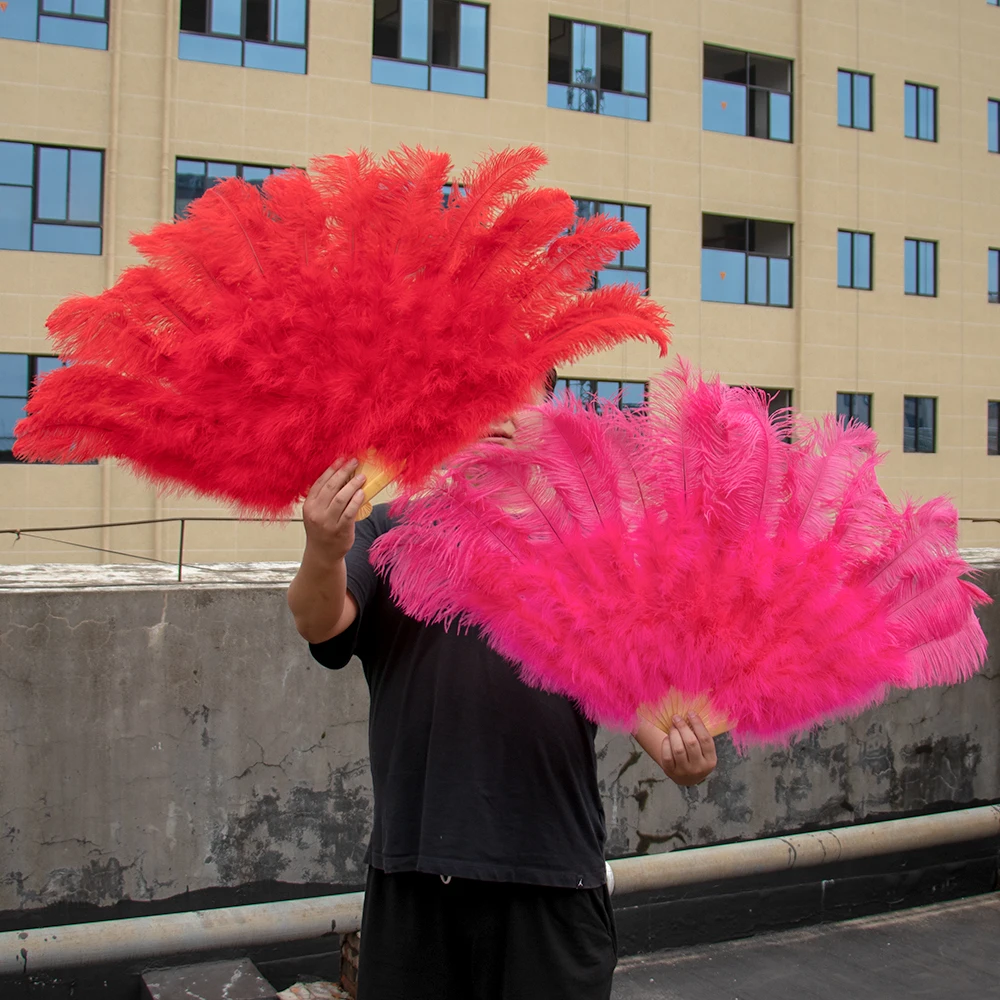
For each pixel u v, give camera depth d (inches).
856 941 147.0
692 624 63.1
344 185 63.3
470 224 62.5
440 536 63.0
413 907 65.8
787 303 695.1
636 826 142.6
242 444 58.6
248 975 116.2
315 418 57.6
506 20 609.6
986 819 161.3
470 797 64.7
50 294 532.1
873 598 66.9
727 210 670.5
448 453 59.7
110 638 118.3
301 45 567.8
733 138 671.8
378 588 70.4
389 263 59.9
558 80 630.5
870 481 69.6
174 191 544.7
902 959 141.2
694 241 659.4
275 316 57.9
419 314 58.8
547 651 62.7
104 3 533.3
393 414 57.7
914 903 161.8
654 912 143.8
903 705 161.8
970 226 749.9
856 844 151.6
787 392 691.4
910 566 67.7
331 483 58.3
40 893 115.1
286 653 125.6
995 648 169.9
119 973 116.4
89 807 117.1
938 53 738.2
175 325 61.1
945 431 743.1
